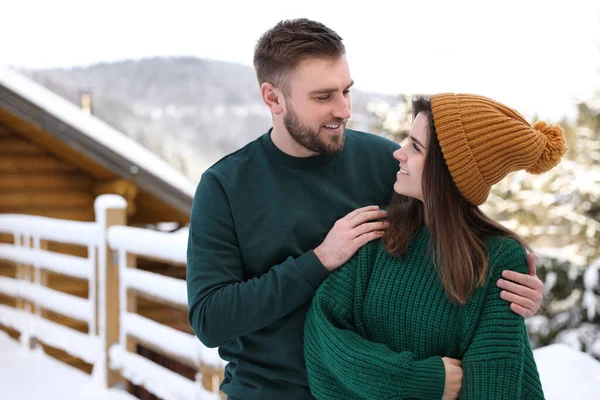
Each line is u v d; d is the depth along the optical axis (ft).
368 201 6.98
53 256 17.92
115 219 15.35
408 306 5.94
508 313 5.64
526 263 5.94
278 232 6.59
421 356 5.89
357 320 6.14
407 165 6.11
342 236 6.21
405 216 6.25
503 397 5.50
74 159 24.31
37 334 18.49
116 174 23.04
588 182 20.17
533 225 21.22
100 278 15.46
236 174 6.73
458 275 5.69
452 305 5.81
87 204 26.08
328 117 6.41
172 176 23.29
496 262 5.78
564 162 20.67
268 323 6.25
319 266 6.22
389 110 25.45
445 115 5.79
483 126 5.74
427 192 5.88
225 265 6.49
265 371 6.56
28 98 21.38
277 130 6.73
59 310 17.57
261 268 6.59
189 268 6.59
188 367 21.16
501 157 5.75
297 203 6.68
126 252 14.98
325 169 6.84
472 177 5.76
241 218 6.62
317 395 6.16
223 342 6.34
